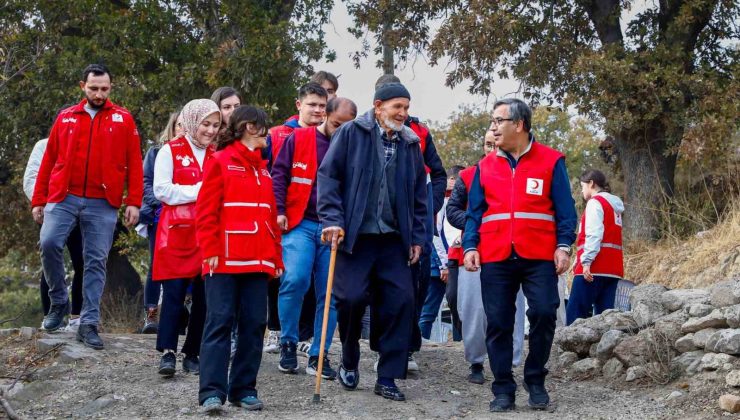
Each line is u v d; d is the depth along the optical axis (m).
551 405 5.96
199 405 5.52
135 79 17.70
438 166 6.70
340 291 5.86
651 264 12.97
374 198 5.83
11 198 20.00
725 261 11.29
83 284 6.93
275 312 7.10
